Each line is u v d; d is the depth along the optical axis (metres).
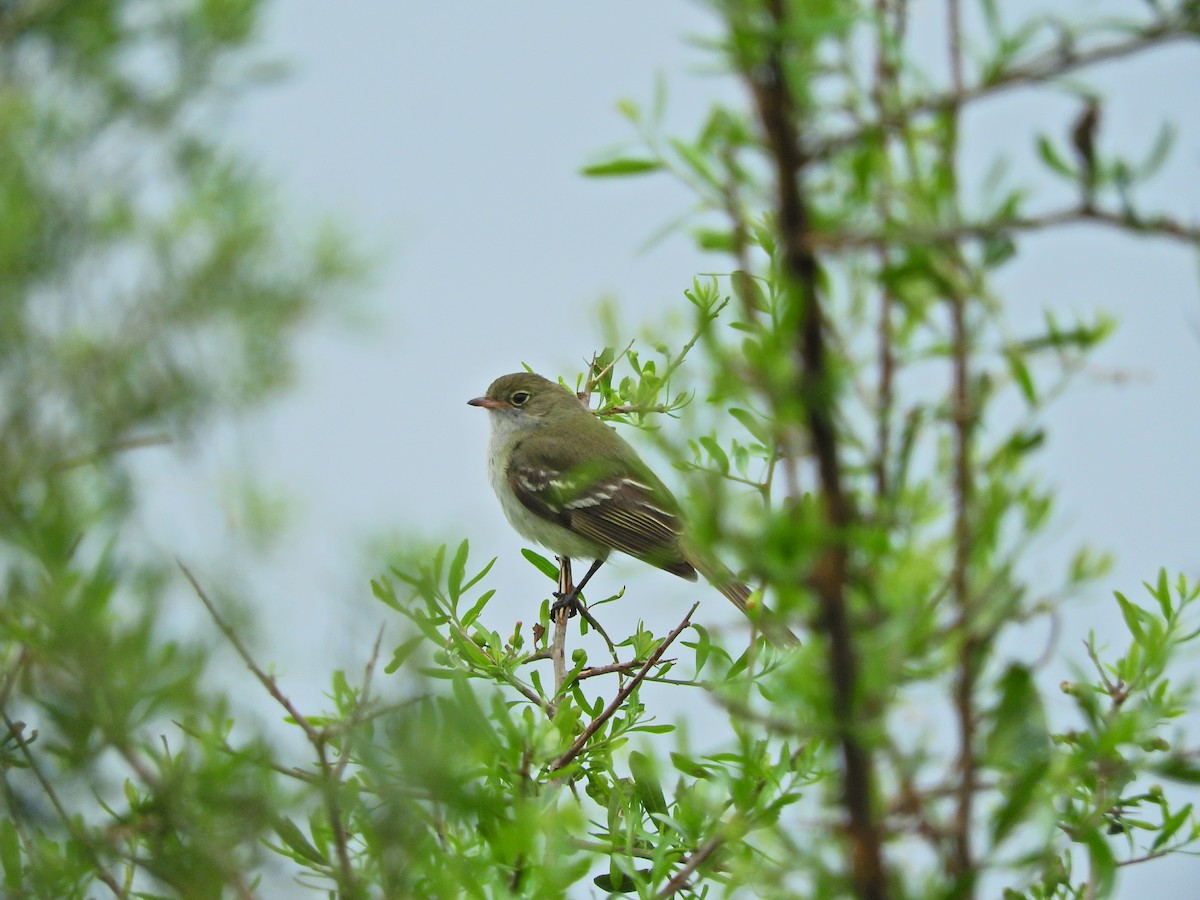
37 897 6.08
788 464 4.21
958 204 3.99
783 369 4.00
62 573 5.29
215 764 5.82
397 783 5.66
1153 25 3.65
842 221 4.14
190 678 5.41
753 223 4.66
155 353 5.78
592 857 6.25
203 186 6.07
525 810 5.96
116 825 5.91
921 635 4.06
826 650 4.07
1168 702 6.29
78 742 5.57
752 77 3.89
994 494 4.09
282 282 6.07
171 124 6.19
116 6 6.19
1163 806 6.50
